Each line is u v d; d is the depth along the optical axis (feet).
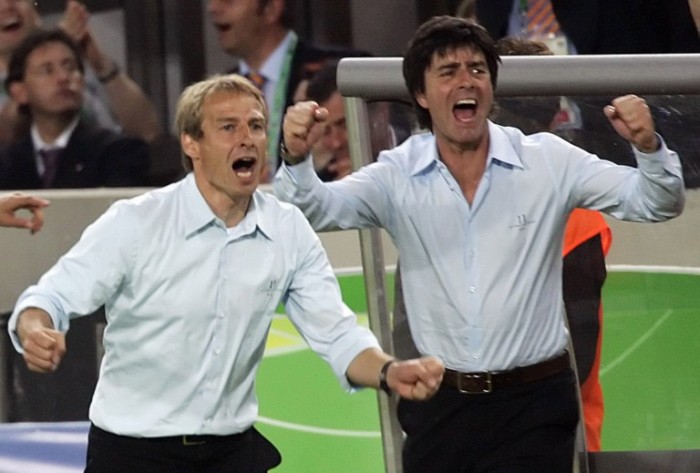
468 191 42.47
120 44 65.26
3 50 65.16
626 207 41.91
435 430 42.39
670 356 46.42
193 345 38.45
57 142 64.90
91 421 39.52
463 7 64.80
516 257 41.98
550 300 42.32
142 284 38.06
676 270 46.21
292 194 42.04
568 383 42.27
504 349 41.68
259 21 63.98
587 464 46.21
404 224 42.86
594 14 60.39
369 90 44.47
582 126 45.47
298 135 41.06
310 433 52.42
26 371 58.59
